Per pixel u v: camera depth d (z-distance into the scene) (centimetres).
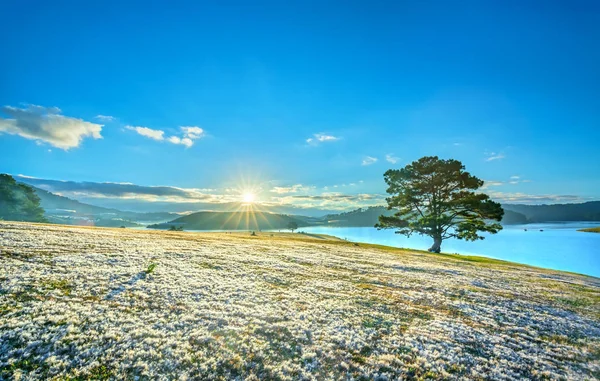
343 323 1465
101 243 2983
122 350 1023
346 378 1018
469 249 12506
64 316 1205
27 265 1803
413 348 1263
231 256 3117
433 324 1585
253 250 3862
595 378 1168
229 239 5438
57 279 1622
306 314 1541
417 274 3073
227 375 964
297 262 3159
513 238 18362
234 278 2145
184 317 1341
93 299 1426
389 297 2025
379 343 1286
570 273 5072
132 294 1548
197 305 1502
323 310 1628
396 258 4453
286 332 1306
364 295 2020
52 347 1002
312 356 1128
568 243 14775
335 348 1212
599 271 7131
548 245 13925
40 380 846
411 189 7544
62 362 930
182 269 2231
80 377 877
